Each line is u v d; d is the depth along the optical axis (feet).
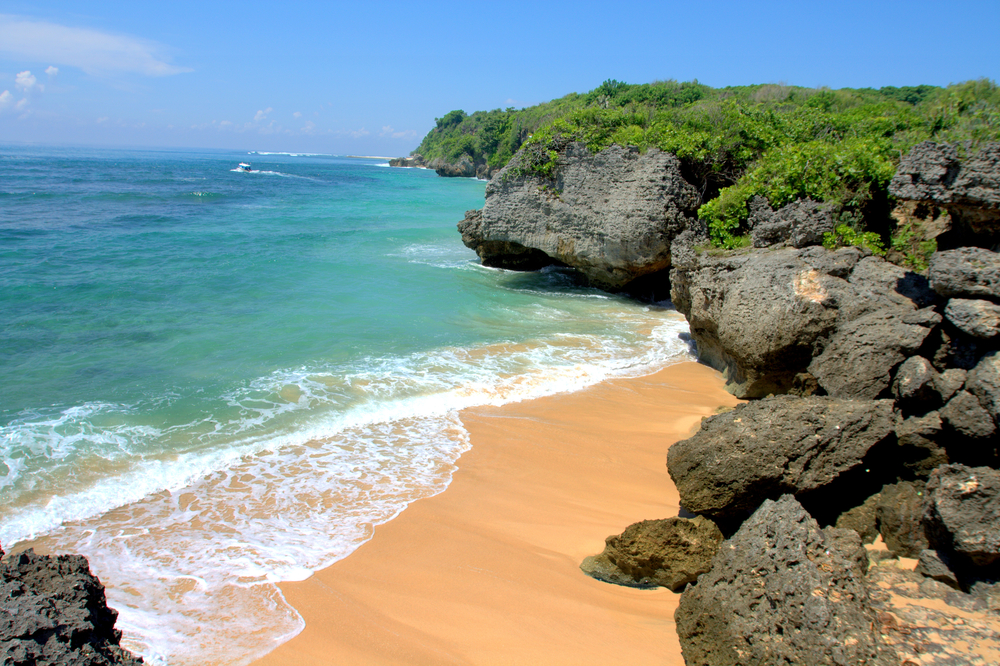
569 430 31.04
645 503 24.34
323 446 28.78
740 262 35.37
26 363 36.52
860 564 16.69
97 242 74.69
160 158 513.45
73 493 24.25
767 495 19.51
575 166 59.77
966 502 15.39
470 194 204.64
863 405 19.80
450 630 17.34
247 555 20.92
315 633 17.28
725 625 14.94
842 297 28.27
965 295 21.03
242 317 47.32
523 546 21.54
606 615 17.79
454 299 56.39
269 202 144.36
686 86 121.39
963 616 14.39
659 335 47.60
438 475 26.55
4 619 10.96
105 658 11.34
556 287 63.62
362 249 81.15
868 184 37.14
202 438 28.84
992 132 30.09
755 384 32.55
